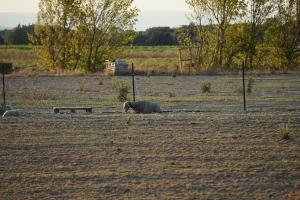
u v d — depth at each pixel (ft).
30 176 79.66
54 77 248.52
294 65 303.89
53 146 93.50
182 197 71.10
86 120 112.06
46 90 196.44
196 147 90.99
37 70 286.25
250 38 301.43
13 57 468.75
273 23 303.07
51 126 107.14
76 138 97.86
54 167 83.20
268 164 82.94
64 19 299.17
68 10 297.74
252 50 302.66
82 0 299.79
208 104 153.79
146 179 77.46
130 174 79.30
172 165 82.79
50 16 299.99
